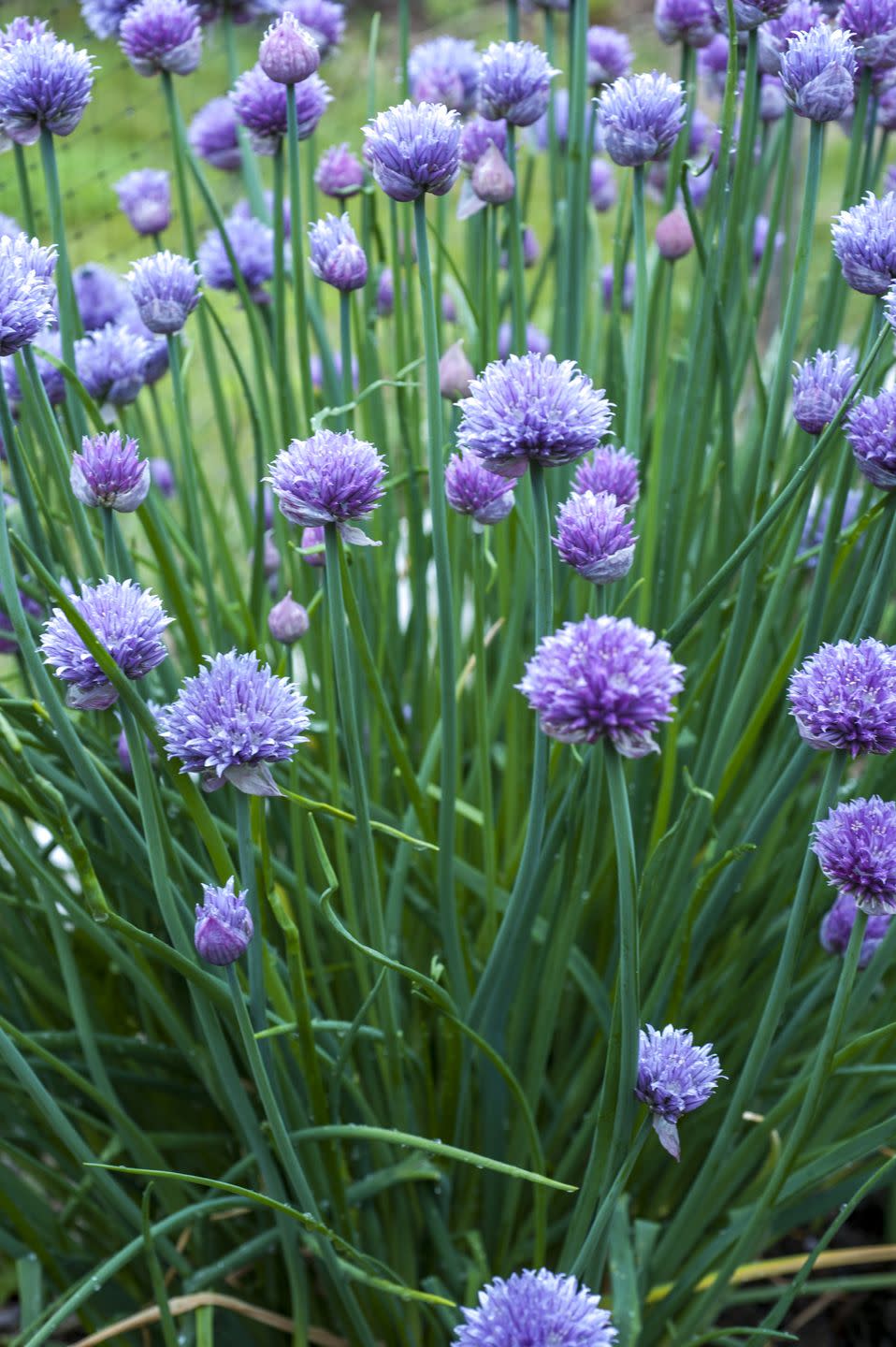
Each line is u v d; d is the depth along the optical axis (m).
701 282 0.77
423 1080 0.75
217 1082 0.73
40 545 0.69
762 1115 0.78
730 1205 0.77
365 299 0.81
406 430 0.77
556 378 0.58
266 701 0.59
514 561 0.79
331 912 0.62
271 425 0.80
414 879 0.78
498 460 0.59
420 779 0.74
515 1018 0.73
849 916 0.67
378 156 0.62
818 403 0.65
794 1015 0.75
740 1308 0.83
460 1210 0.76
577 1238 0.66
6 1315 0.85
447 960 0.72
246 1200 0.67
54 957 0.76
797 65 0.66
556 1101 0.76
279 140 0.75
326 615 0.69
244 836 0.61
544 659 0.54
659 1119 0.59
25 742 0.71
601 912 0.76
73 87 0.68
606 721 0.53
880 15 0.71
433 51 0.85
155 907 0.71
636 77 0.69
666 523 0.76
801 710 0.59
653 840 0.70
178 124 0.79
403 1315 0.73
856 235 0.64
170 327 0.71
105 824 0.75
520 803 0.78
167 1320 0.66
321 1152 0.70
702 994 0.75
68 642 0.59
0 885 0.75
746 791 0.76
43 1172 0.72
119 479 0.62
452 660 0.67
